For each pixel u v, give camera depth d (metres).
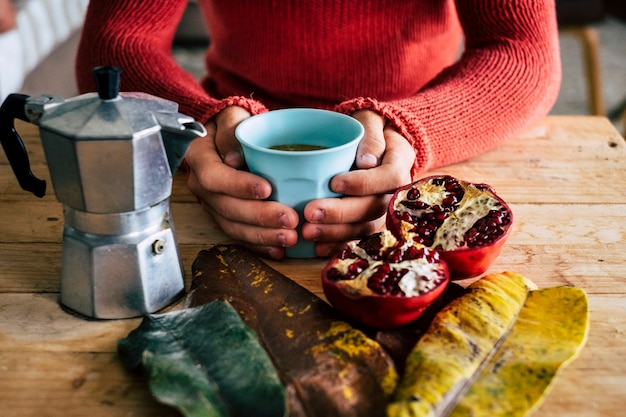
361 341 0.60
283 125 0.80
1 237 0.80
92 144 0.57
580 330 0.60
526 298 0.65
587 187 0.91
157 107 0.62
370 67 1.14
